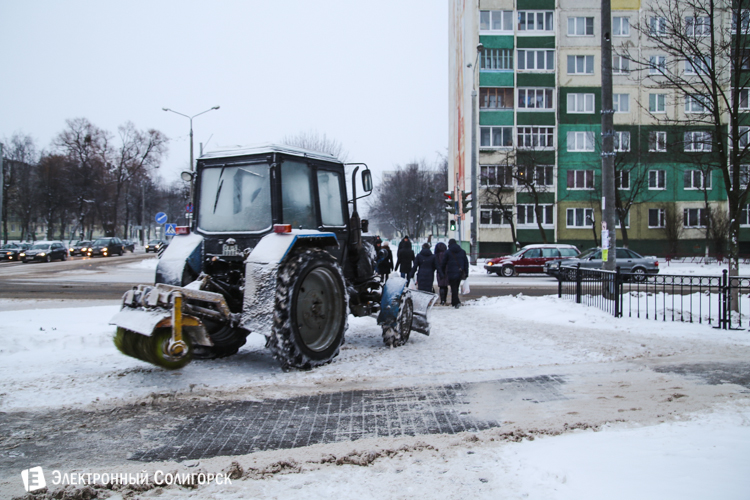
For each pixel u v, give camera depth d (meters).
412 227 71.06
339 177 7.75
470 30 39.25
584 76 39.06
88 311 11.01
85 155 59.00
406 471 3.32
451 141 50.09
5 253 40.56
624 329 9.36
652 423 4.19
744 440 3.74
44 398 5.00
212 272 6.71
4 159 58.25
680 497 2.87
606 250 12.39
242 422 4.40
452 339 8.44
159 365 5.39
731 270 11.07
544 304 12.09
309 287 6.44
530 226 39.16
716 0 12.03
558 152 39.00
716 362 6.66
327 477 3.25
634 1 38.28
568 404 4.83
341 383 5.69
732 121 11.04
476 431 4.12
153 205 81.19
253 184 6.60
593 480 3.10
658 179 39.12
